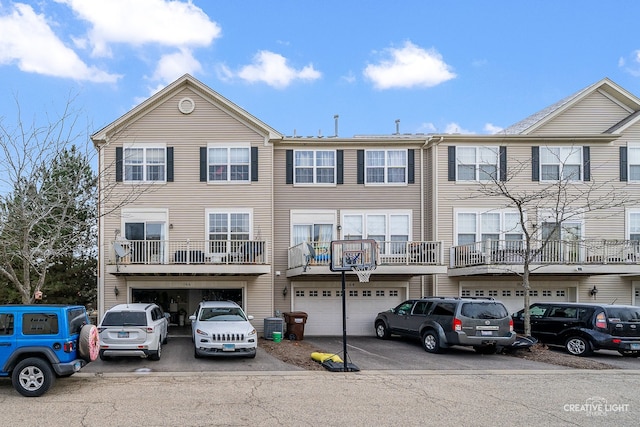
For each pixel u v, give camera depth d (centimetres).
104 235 1869
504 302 2012
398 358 1382
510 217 2005
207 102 1947
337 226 2014
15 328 926
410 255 1797
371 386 1021
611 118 2097
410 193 2045
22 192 1299
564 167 2033
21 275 1833
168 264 1727
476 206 2006
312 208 2017
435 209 1994
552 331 1534
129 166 1908
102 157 1888
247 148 1945
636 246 1867
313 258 1764
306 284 1989
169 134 1927
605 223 2016
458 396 937
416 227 2036
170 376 1116
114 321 1278
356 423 759
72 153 1546
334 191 2031
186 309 2191
